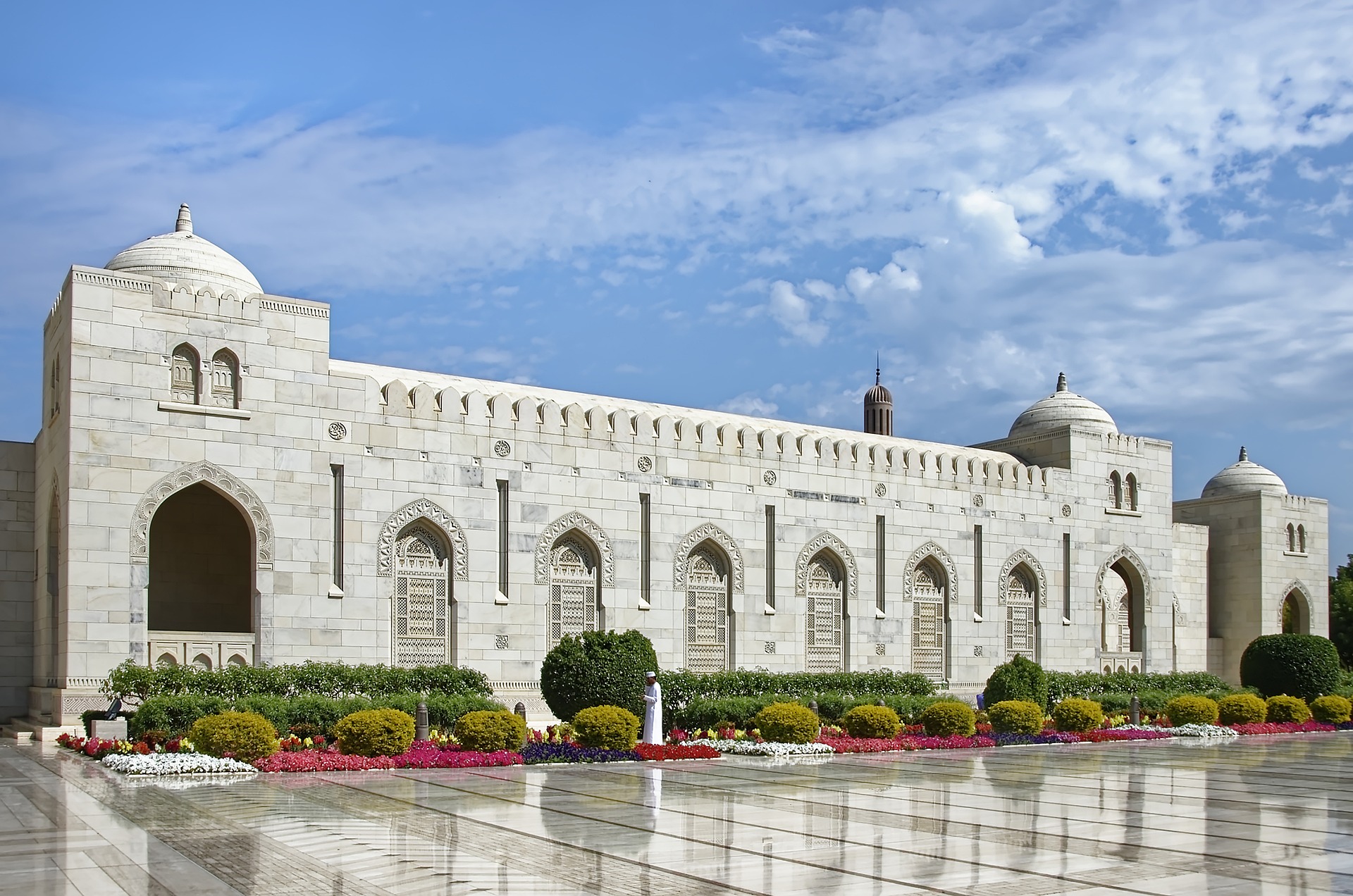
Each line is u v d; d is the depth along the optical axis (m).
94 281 28.98
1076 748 32.09
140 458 29.22
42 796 18.70
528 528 34.94
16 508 33.84
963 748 31.28
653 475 37.62
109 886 11.81
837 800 19.16
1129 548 49.94
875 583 42.38
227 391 30.75
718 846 14.38
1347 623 66.38
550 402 35.78
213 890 11.66
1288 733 39.31
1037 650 46.50
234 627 34.97
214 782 20.97
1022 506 46.62
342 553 31.77
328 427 31.91
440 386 35.88
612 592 36.44
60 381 30.23
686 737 29.94
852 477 42.16
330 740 25.97
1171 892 12.09
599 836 15.04
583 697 28.75
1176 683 47.00
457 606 33.50
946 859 13.74
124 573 28.80
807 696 35.75
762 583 39.66
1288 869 13.48
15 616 33.56
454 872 12.55
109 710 26.70
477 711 26.81
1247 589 56.34
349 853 13.64
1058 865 13.47
